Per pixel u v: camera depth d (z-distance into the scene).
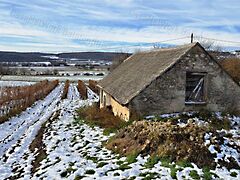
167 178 9.67
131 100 16.92
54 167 11.68
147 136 12.75
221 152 11.66
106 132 16.61
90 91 49.31
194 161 10.92
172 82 17.59
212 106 18.66
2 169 12.67
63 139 16.33
